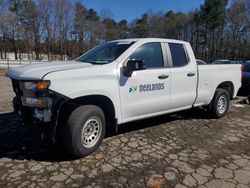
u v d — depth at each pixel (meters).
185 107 5.18
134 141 4.35
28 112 3.69
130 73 3.88
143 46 4.32
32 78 3.27
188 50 5.14
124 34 80.31
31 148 3.95
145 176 3.19
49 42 66.69
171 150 4.02
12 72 3.74
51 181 3.01
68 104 3.58
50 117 3.34
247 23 57.22
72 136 3.43
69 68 3.51
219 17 53.69
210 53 60.78
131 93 4.06
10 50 68.12
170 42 4.82
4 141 4.23
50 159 3.59
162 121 5.64
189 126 5.34
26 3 63.62
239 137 4.75
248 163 3.64
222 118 6.09
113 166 3.42
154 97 4.41
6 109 6.39
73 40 70.25
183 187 2.96
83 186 2.93
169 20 77.56
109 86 3.75
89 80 3.53
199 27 61.25
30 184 2.93
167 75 4.56
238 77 6.46
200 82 5.32
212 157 3.81
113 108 3.89
